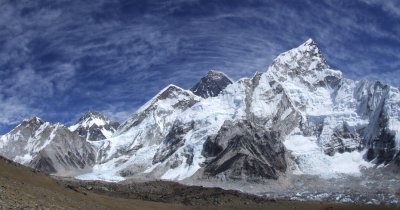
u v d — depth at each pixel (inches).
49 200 3218.5
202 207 7770.7
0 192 2743.6
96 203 4160.9
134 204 5300.2
